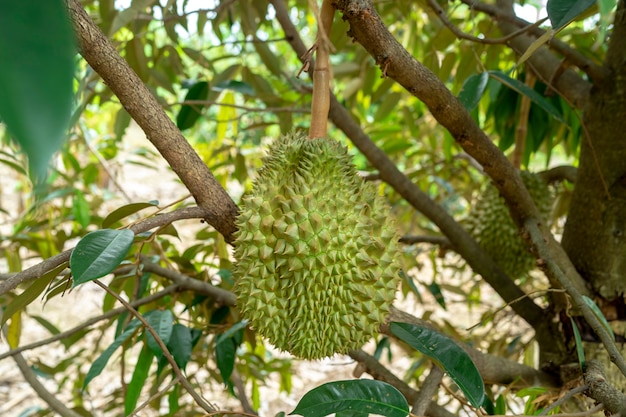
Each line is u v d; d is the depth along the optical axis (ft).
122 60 2.31
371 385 2.29
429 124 6.75
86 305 10.23
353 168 2.73
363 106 6.95
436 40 4.46
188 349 3.38
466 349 3.15
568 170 4.09
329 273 2.49
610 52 3.37
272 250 2.52
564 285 2.81
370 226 2.58
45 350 9.04
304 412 2.22
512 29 3.76
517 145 4.32
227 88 4.26
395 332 2.66
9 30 0.79
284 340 2.61
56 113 0.77
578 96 3.63
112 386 8.13
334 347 2.59
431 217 3.96
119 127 5.23
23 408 7.68
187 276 3.81
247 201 2.60
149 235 2.92
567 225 3.58
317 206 2.53
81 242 2.15
